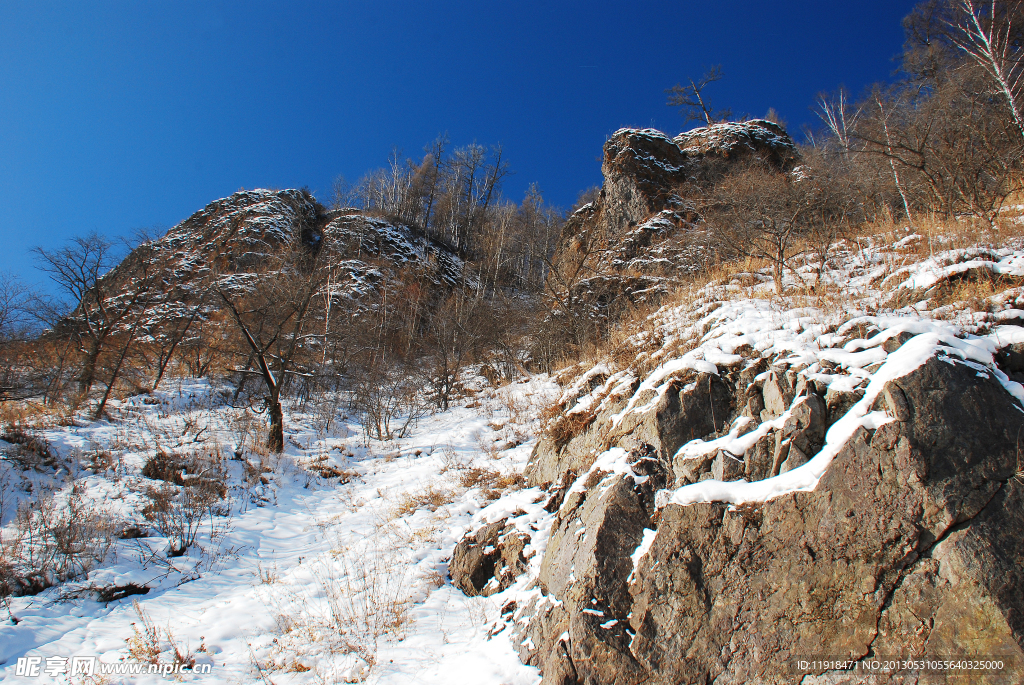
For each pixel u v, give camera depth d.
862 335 5.47
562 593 5.51
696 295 10.08
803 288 8.31
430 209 51.28
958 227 8.36
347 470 14.49
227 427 16.19
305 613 7.07
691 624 4.66
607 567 5.24
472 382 22.39
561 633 5.15
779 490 4.79
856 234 11.16
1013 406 4.39
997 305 5.41
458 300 29.17
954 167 10.64
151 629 6.92
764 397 5.65
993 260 6.46
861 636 4.05
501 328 25.64
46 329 20.55
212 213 38.44
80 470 12.06
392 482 12.71
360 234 37.62
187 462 13.02
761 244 11.59
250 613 7.24
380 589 7.30
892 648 3.93
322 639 6.38
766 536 4.66
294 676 5.76
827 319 6.13
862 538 4.27
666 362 7.25
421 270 36.56
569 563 5.70
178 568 8.85
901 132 12.81
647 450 6.09
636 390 7.54
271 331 21.05
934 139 11.85
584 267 22.72
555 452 8.46
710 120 36.25
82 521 9.36
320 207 46.84
